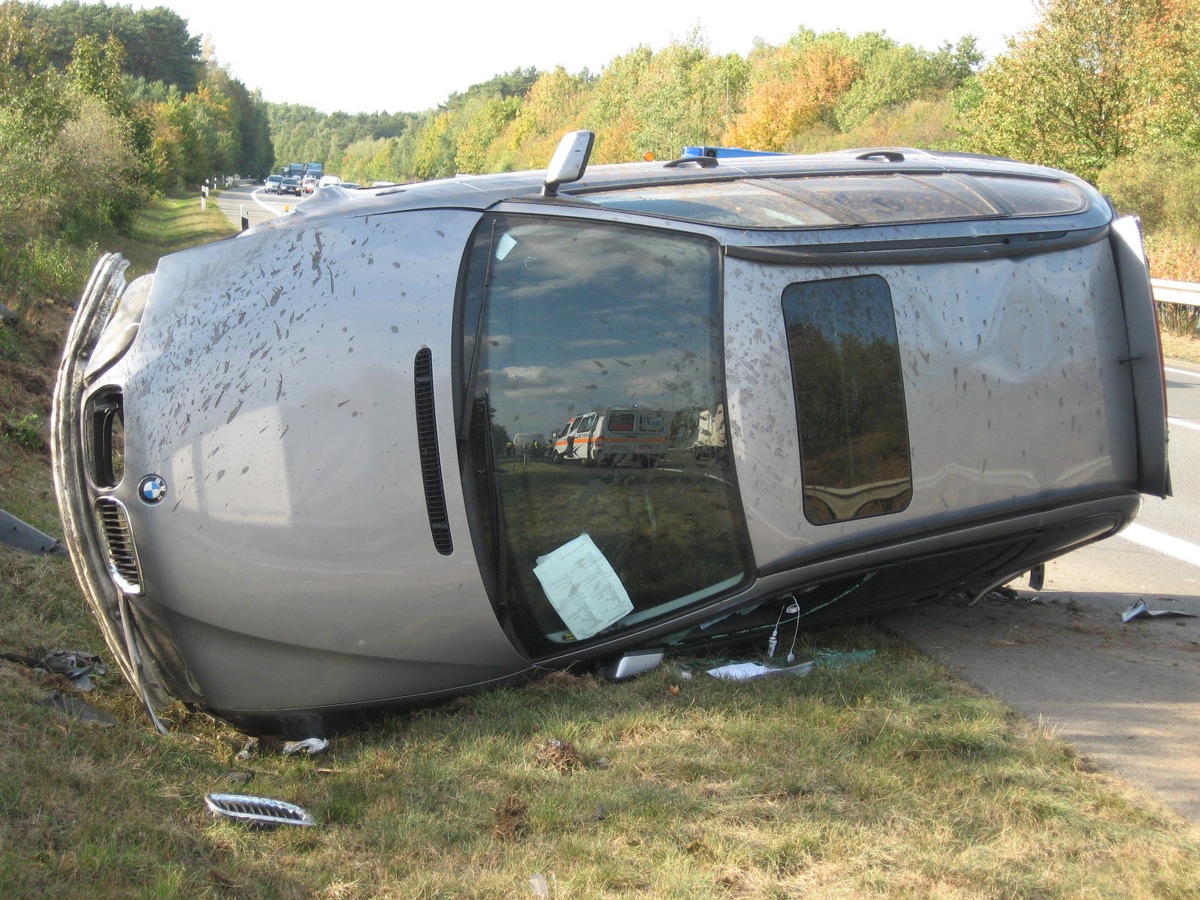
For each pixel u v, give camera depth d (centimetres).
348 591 410
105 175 2312
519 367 423
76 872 289
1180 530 796
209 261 445
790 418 432
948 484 457
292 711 425
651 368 428
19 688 406
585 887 300
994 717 407
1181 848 315
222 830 335
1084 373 483
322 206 462
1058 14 2655
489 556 421
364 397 411
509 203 444
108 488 416
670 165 528
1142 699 437
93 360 432
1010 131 2784
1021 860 308
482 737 401
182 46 10906
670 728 398
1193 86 2323
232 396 412
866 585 477
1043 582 618
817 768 364
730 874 304
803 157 560
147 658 425
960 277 464
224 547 407
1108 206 523
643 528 432
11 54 2178
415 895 300
